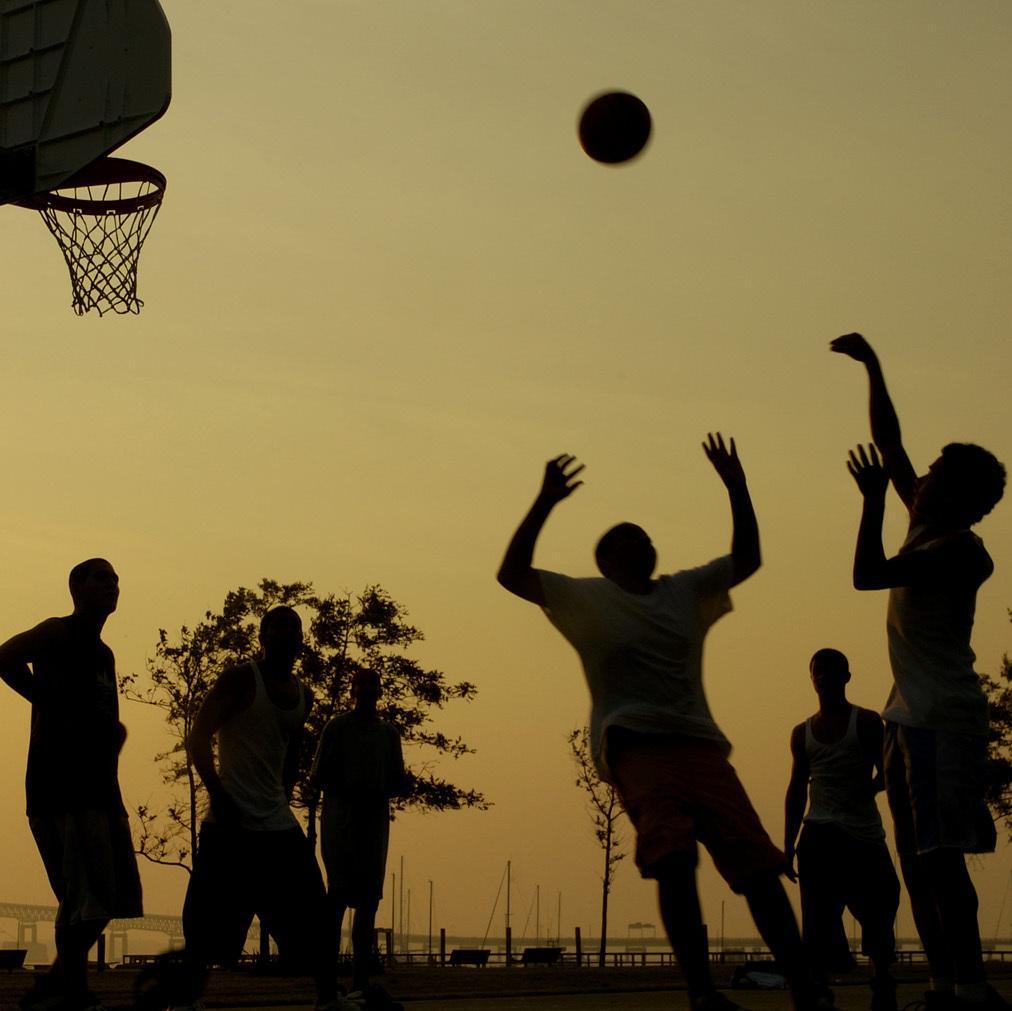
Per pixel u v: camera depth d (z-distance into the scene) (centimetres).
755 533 609
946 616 668
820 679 920
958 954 653
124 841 786
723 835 565
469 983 1869
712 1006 539
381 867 1068
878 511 643
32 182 1352
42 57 1382
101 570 782
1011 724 3681
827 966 912
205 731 764
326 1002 784
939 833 655
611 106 853
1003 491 692
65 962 764
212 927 765
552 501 584
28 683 768
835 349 777
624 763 576
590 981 1989
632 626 579
